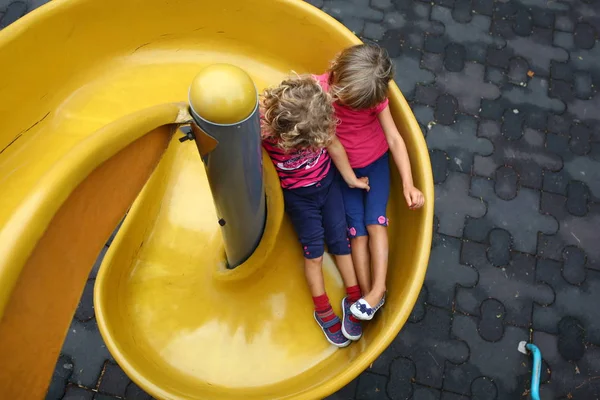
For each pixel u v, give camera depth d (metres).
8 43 1.39
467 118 3.19
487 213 2.95
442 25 3.44
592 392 2.62
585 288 2.82
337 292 1.85
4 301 0.65
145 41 1.80
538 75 3.35
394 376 2.58
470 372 2.61
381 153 1.83
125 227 1.63
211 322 1.72
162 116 0.96
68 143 1.54
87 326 2.54
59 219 0.77
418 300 2.73
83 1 1.54
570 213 2.99
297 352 1.72
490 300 2.76
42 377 0.84
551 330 2.72
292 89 1.45
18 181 1.42
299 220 1.73
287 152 1.52
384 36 3.38
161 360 1.63
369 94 1.64
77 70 1.67
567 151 3.15
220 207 1.36
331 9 3.43
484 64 3.35
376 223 1.77
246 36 1.89
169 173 1.88
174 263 1.78
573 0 3.57
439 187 3.00
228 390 1.62
